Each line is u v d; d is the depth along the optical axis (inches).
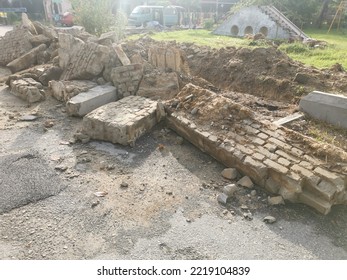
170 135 212.8
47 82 319.0
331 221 136.4
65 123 236.8
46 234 126.9
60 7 1103.0
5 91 315.0
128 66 268.7
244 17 647.8
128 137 195.3
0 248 119.5
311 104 209.0
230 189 150.3
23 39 433.7
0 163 176.7
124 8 1094.4
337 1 849.5
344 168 143.3
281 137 168.9
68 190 154.9
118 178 165.9
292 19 846.5
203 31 746.2
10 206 141.4
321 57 375.9
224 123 188.2
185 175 169.5
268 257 118.0
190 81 280.1
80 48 305.0
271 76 275.6
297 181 141.0
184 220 136.3
